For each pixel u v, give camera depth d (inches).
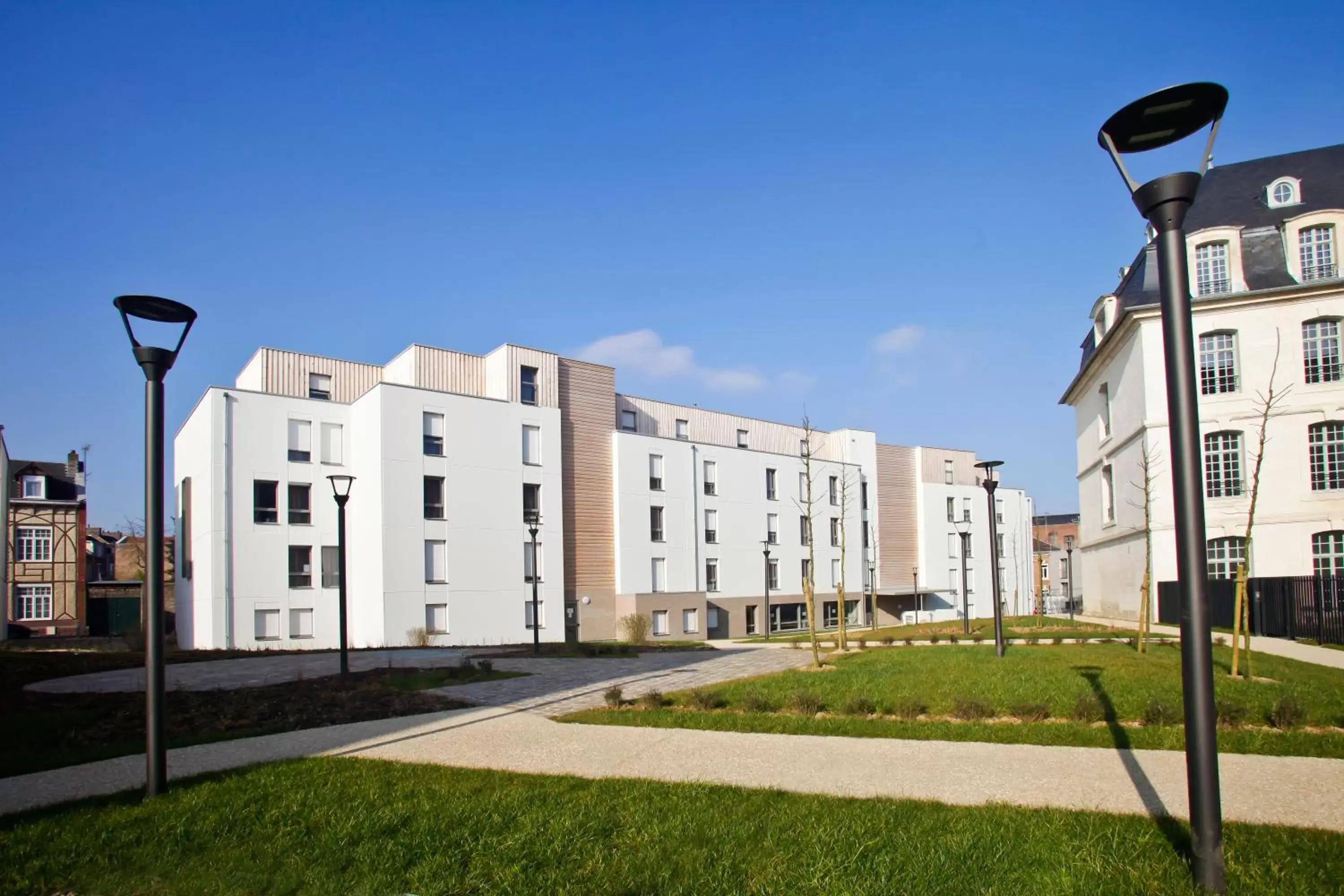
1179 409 189.8
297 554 1334.9
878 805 251.9
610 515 1660.9
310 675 665.0
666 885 199.0
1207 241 1190.3
